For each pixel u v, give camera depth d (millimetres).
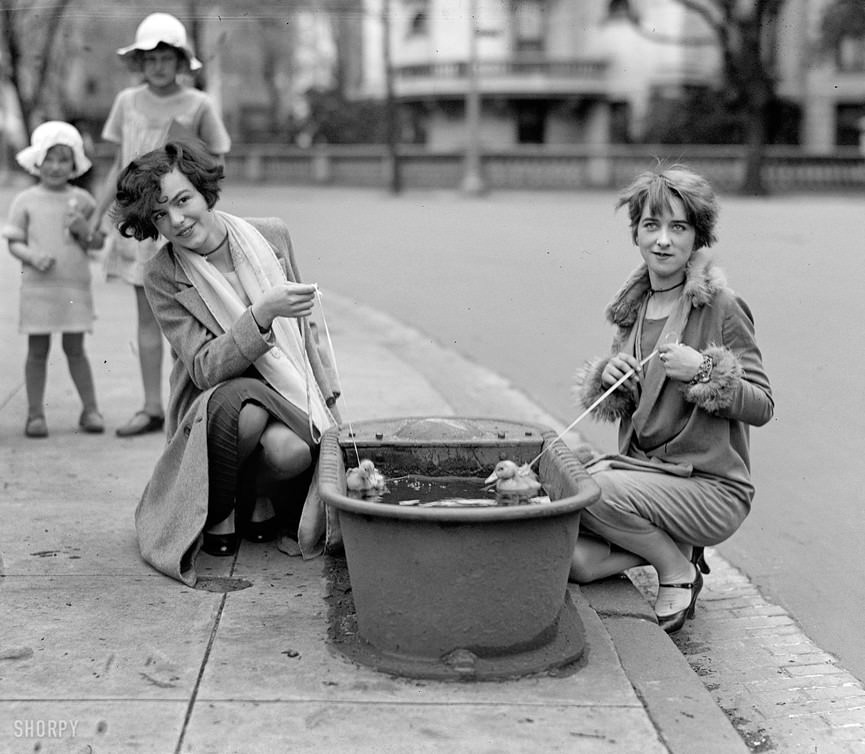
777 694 3689
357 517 3262
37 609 3781
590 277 13898
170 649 3479
